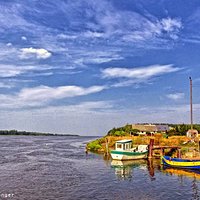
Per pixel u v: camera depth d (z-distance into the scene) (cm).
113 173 5347
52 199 3441
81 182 4453
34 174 5147
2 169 5728
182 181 4575
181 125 11119
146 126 12494
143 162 6944
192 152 6838
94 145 10662
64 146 13638
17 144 14900
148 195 3675
